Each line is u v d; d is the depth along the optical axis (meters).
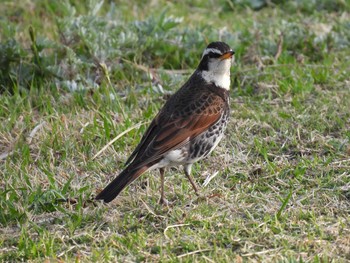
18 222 10.30
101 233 10.01
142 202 10.77
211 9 18.75
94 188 11.27
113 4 16.56
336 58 15.61
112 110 13.68
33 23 17.45
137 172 10.15
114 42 15.08
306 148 12.30
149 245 9.65
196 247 9.54
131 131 12.78
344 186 11.03
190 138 10.69
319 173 11.48
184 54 15.72
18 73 14.63
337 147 12.20
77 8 18.25
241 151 12.30
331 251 9.29
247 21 17.70
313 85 14.55
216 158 12.11
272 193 11.00
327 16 17.80
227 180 11.53
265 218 10.15
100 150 12.17
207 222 10.11
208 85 11.23
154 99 14.16
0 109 13.64
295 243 9.55
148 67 15.20
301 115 13.27
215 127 10.96
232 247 9.55
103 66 13.91
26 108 13.83
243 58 15.77
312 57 15.98
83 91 14.14
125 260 9.33
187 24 17.64
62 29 15.27
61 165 11.99
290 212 10.36
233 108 13.80
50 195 10.84
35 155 12.30
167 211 10.55
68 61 14.65
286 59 15.55
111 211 10.59
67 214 10.48
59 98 14.05
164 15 16.11
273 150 12.37
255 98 14.26
